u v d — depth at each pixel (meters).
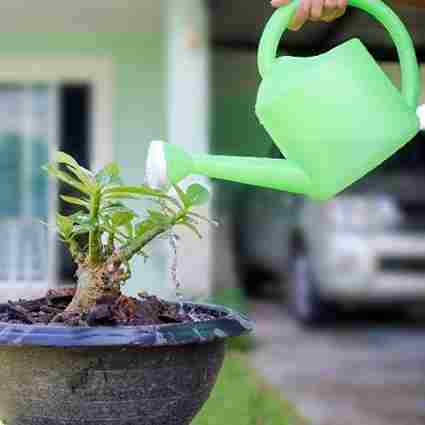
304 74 1.37
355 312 8.00
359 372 5.56
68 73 7.36
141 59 7.35
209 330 1.35
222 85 5.56
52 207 7.27
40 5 6.80
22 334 1.28
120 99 7.37
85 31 7.32
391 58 2.82
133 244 1.45
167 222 1.43
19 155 7.39
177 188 1.38
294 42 3.42
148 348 1.29
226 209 8.22
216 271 7.91
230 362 5.37
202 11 5.73
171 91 5.95
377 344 6.57
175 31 5.84
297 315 7.51
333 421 4.34
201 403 1.43
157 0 6.73
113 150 7.36
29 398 1.32
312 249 6.91
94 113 7.39
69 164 1.40
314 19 1.54
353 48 1.41
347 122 1.36
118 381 1.30
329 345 6.54
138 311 1.47
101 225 1.42
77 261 1.48
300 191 1.40
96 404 1.31
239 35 5.24
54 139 7.39
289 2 1.49
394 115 1.39
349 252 6.40
